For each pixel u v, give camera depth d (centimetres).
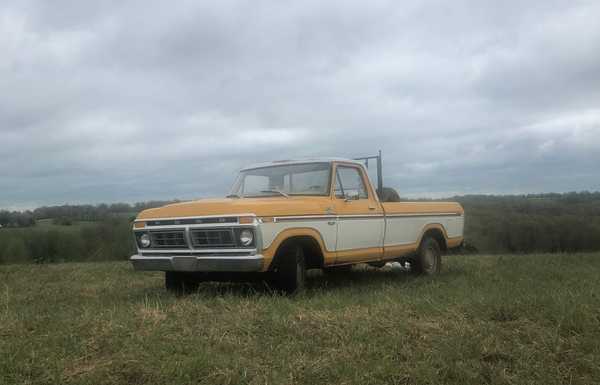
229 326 569
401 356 489
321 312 625
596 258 1299
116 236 2659
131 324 578
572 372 461
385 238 941
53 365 468
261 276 784
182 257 768
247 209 732
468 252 1655
